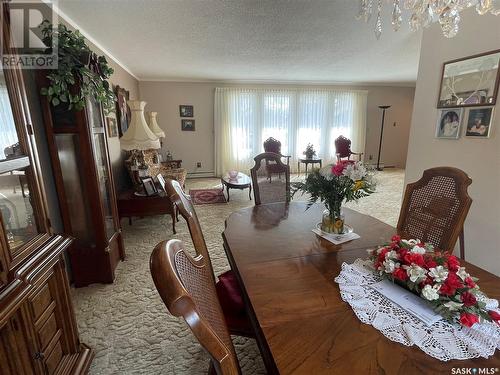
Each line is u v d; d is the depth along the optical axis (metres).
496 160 1.87
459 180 1.37
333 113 6.71
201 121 6.24
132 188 3.55
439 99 2.24
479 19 1.90
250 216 1.78
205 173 6.53
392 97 6.99
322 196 1.38
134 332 1.66
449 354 0.68
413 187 1.58
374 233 1.49
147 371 1.39
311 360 0.67
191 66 4.66
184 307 0.44
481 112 1.94
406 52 3.83
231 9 2.43
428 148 2.39
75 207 2.01
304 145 6.74
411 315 0.82
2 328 0.90
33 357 1.04
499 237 1.89
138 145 3.07
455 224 1.33
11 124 1.04
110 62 3.78
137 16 2.54
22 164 1.04
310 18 2.64
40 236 1.13
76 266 2.08
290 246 1.33
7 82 1.01
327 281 1.02
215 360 0.47
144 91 5.82
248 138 6.46
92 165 1.95
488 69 1.87
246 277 1.05
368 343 0.72
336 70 5.10
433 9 1.41
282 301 0.90
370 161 7.27
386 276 0.97
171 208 3.07
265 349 0.74
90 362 1.42
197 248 1.12
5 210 1.06
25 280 0.95
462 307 0.77
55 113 1.82
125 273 2.31
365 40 3.31
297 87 6.44
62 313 1.27
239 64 4.53
